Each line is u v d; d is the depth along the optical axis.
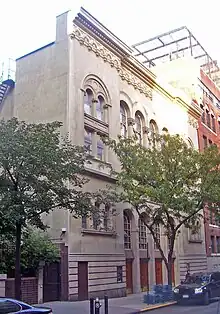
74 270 21.03
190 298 21.25
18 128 15.62
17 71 26.45
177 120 37.41
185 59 45.19
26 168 14.09
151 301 20.81
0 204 13.55
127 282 26.55
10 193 13.73
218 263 41.78
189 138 39.06
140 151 23.16
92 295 22.11
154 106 33.62
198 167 23.73
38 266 19.83
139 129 31.38
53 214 21.70
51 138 14.94
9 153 14.02
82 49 25.22
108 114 26.73
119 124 27.78
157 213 24.14
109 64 27.77
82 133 23.69
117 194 22.92
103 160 25.73
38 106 24.72
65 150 16.23
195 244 37.44
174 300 21.86
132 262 27.39
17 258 14.12
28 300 18.94
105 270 23.52
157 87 34.25
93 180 23.81
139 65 31.39
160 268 30.89
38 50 25.77
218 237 43.69
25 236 18.02
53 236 21.44
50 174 14.48
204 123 44.88
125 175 22.67
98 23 26.39
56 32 25.09
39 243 20.02
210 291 21.92
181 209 22.34
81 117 23.89
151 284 28.78
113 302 21.25
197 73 44.62
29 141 14.34
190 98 41.06
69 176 15.20
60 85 24.00
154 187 22.58
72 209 15.44
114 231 24.83
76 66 24.38
